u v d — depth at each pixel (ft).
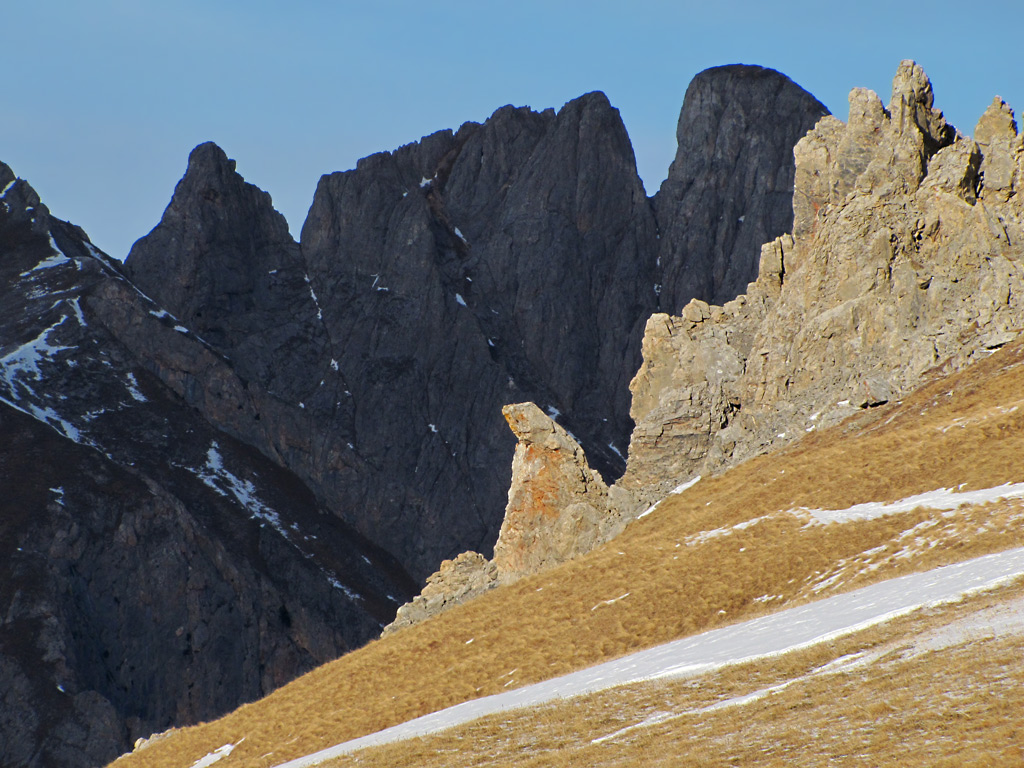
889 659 447.83
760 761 379.96
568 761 463.83
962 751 328.70
